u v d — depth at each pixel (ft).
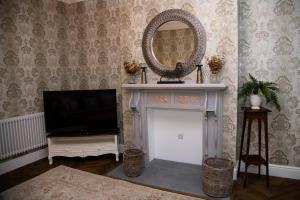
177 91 9.38
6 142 10.12
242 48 9.21
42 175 9.80
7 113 10.40
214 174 7.69
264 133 9.17
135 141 10.57
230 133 8.89
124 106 10.84
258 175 9.34
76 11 12.80
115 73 12.19
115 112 11.51
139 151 9.97
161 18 9.53
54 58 12.53
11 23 10.41
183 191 8.26
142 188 8.54
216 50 8.79
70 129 11.50
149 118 10.58
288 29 8.52
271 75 8.94
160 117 10.92
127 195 8.08
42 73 11.93
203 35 8.92
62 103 11.37
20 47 10.83
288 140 8.99
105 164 11.05
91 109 11.51
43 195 8.20
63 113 11.40
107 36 12.13
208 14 8.79
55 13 12.46
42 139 11.76
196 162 10.46
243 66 9.29
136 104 10.14
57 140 11.79
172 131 10.76
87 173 9.97
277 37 8.69
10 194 8.30
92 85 12.92
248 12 8.98
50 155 11.09
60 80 12.94
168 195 8.00
